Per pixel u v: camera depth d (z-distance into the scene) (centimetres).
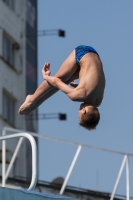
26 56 8550
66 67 3053
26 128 8338
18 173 7862
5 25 8181
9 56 8375
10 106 8275
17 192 2983
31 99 3197
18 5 8588
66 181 4862
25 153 7944
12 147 7644
